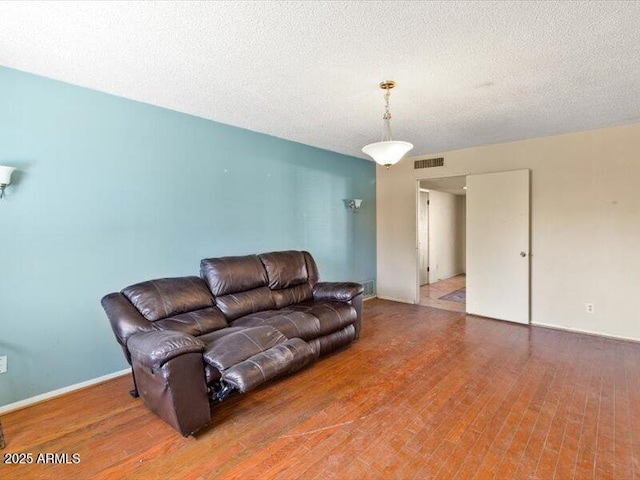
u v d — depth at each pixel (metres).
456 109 3.18
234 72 2.43
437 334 3.90
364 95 2.86
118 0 1.64
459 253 8.49
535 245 4.27
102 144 2.80
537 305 4.27
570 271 4.03
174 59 2.25
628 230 3.69
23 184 2.43
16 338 2.43
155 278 3.14
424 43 2.04
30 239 2.47
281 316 2.98
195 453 1.94
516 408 2.35
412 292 5.48
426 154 5.21
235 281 3.25
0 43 2.04
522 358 3.20
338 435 2.08
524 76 2.49
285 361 2.35
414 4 1.68
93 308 2.78
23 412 2.37
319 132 3.99
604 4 1.68
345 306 3.46
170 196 3.23
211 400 2.29
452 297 5.92
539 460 1.84
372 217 5.81
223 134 3.64
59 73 2.46
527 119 3.47
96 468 1.83
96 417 2.30
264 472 1.78
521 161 4.34
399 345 3.55
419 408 2.36
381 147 2.57
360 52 2.15
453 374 2.87
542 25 1.86
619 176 3.72
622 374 2.86
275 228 4.23
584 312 3.96
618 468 1.78
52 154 2.55
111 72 2.44
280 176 4.26
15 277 2.41
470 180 4.73
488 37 1.98
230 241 3.75
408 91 2.76
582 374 2.86
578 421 2.19
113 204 2.87
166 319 2.65
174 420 2.01
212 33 1.94
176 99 2.96
